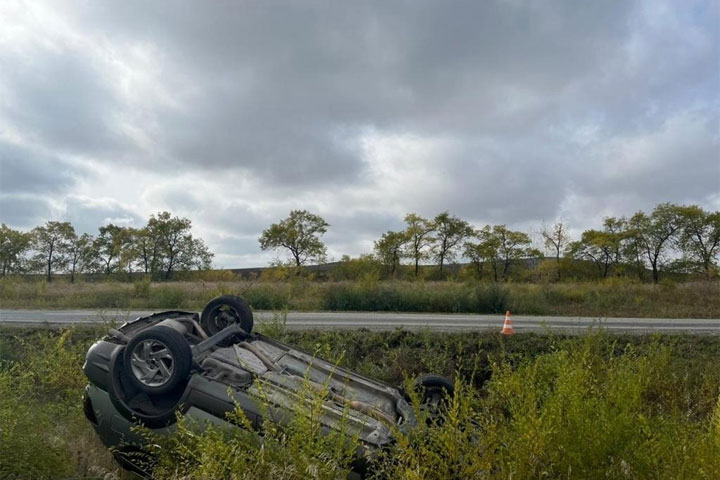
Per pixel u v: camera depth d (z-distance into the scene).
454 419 4.07
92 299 24.06
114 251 64.50
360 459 4.57
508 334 12.63
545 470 3.87
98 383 5.90
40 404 7.68
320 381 6.28
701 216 54.34
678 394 7.59
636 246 56.00
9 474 4.95
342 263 54.44
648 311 24.31
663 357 8.61
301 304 23.12
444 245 58.69
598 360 8.06
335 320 17.33
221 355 6.14
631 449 4.04
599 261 57.22
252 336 7.26
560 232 53.19
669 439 4.15
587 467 3.95
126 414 5.68
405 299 23.33
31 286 29.06
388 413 5.59
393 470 4.38
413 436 4.45
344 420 4.45
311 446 4.09
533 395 4.37
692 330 16.05
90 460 5.96
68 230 65.62
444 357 10.95
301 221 62.34
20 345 12.12
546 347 11.59
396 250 58.72
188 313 7.57
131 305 22.62
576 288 28.88
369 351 11.91
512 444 3.98
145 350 5.87
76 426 6.66
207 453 4.22
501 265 57.84
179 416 4.98
